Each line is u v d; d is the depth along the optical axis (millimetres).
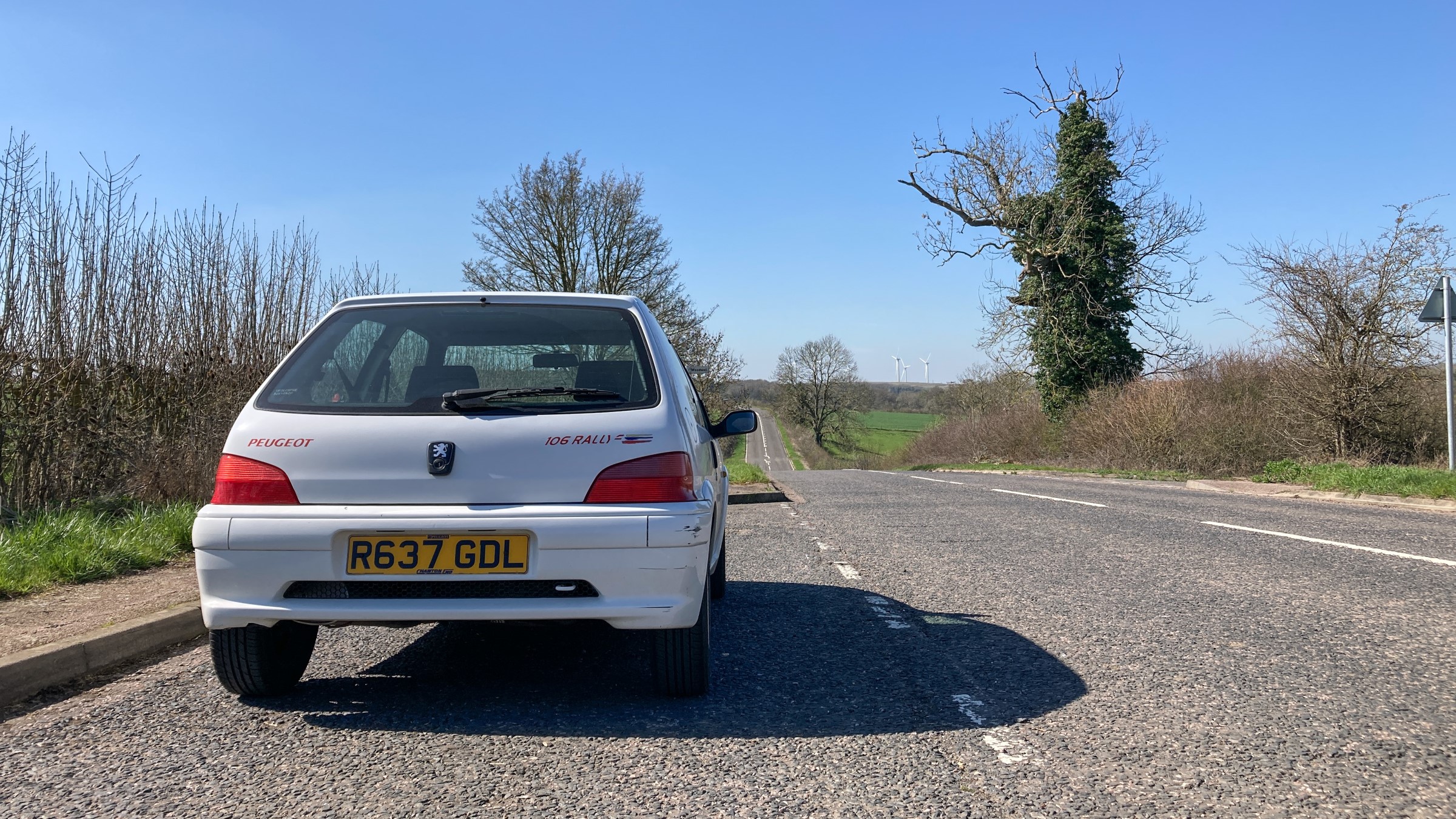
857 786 2805
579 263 32156
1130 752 3066
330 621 3328
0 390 7672
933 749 3127
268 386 3660
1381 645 4461
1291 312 16922
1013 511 11141
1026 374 29406
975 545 8188
